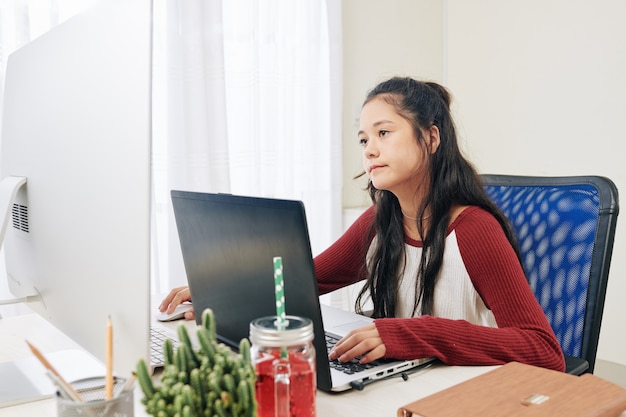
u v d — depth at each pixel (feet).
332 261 4.90
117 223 2.31
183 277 7.85
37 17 7.00
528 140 9.55
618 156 8.54
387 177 4.11
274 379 2.18
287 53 8.77
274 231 2.79
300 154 9.05
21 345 3.79
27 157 3.10
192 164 7.87
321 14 8.98
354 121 9.78
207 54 7.89
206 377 1.84
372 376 3.07
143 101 2.14
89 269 2.54
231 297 3.26
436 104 4.16
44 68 2.90
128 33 2.20
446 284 4.08
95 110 2.42
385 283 4.49
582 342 4.10
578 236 4.27
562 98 9.09
